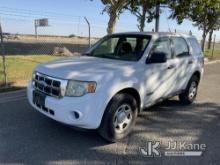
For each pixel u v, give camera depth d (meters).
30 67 10.84
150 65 4.99
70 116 3.99
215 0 18.19
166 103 6.95
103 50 5.71
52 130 4.83
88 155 4.04
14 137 4.49
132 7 17.28
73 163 3.80
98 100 4.02
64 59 5.16
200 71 6.93
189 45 6.52
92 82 4.01
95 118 4.04
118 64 4.68
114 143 4.46
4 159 3.81
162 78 5.37
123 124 4.53
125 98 4.37
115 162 3.88
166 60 5.26
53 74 4.23
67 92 4.04
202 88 9.16
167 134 4.95
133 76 4.57
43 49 22.14
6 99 6.69
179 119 5.78
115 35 5.88
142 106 4.96
